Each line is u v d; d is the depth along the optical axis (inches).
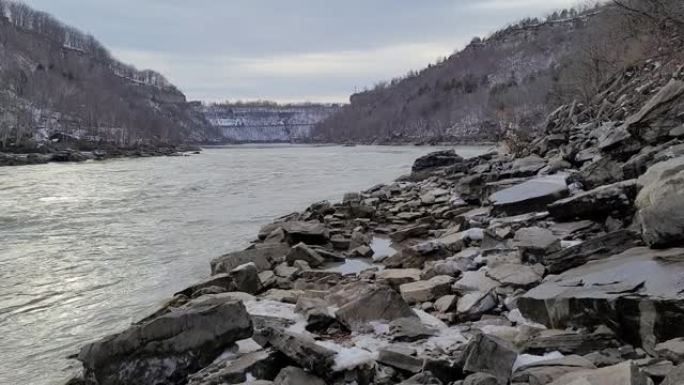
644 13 689.0
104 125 3762.3
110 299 390.3
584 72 1238.9
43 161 2303.2
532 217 339.3
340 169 1627.7
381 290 232.7
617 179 343.9
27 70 4168.3
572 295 193.6
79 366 271.4
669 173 218.5
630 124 369.1
